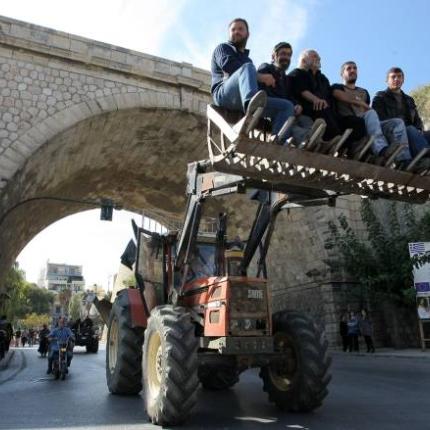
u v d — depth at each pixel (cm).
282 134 449
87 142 1792
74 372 1265
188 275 670
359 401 686
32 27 1611
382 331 1953
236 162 475
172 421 514
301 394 572
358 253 1822
